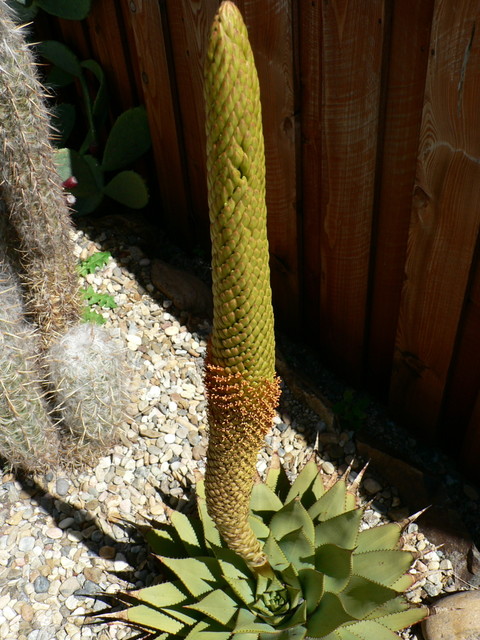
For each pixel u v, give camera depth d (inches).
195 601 95.9
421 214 104.0
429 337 116.3
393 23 93.7
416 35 91.9
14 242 116.0
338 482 100.7
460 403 121.9
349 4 95.9
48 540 118.5
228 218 44.7
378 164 108.7
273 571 90.1
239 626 86.5
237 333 52.2
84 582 113.3
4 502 124.0
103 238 170.6
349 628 92.3
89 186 170.9
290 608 92.2
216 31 37.6
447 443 130.9
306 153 120.1
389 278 120.9
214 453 65.6
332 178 115.7
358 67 100.4
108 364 114.7
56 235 112.3
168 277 159.2
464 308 108.3
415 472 124.4
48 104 185.2
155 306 156.4
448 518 118.8
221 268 48.0
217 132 40.8
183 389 141.5
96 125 172.6
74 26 166.7
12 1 163.9
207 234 167.8
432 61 89.5
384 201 112.1
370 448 129.5
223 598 90.4
